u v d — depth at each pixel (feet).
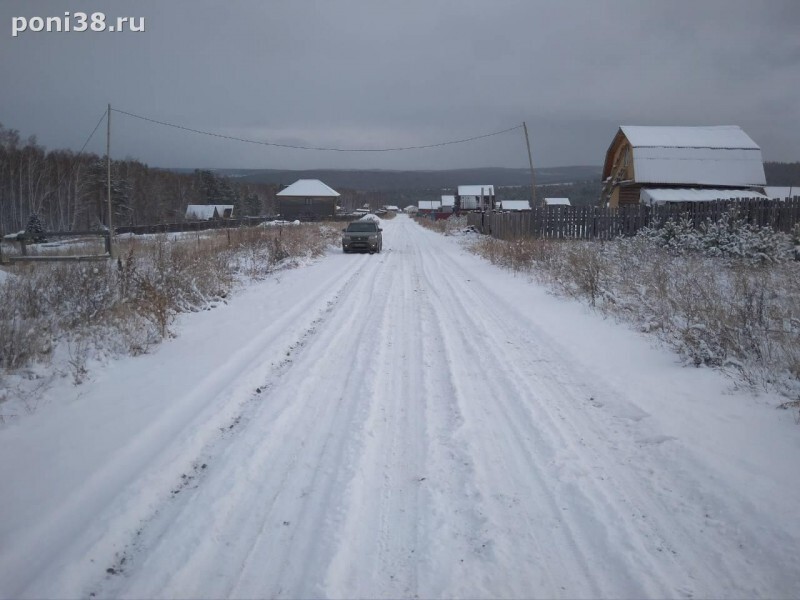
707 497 13.92
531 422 19.07
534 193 122.62
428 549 12.16
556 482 14.99
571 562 11.70
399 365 25.96
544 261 59.62
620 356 26.58
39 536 12.44
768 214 67.46
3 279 36.24
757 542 12.08
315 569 11.42
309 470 15.78
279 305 40.04
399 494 14.56
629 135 110.63
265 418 19.34
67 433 17.80
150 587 10.90
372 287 51.03
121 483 14.74
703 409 19.48
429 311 39.17
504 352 28.17
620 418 19.29
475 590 10.89
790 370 22.03
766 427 17.72
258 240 78.89
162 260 42.29
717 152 106.32
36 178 213.25
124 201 247.50
